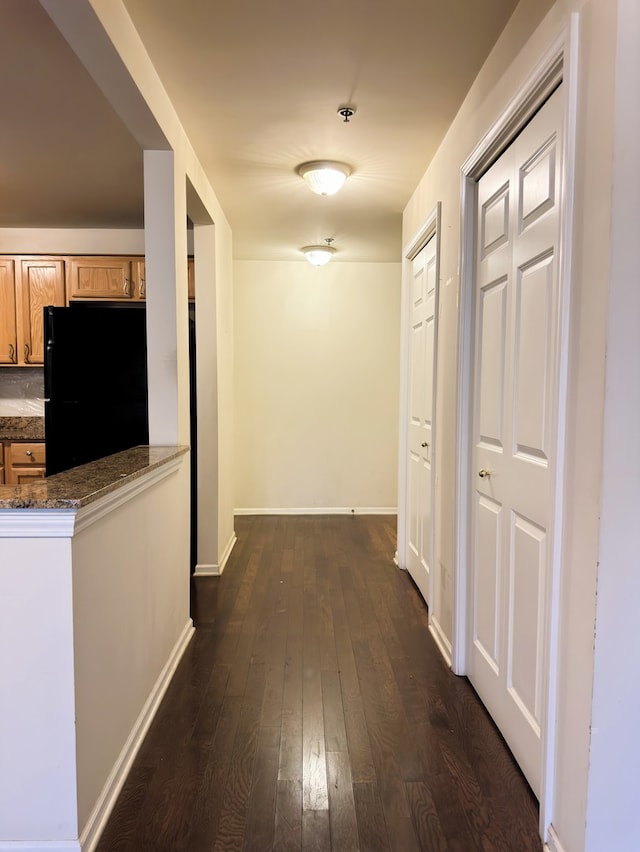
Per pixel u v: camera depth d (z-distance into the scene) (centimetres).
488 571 195
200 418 342
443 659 235
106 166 277
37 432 404
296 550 395
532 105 153
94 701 142
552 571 134
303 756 171
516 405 169
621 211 110
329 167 274
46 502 122
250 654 239
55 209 344
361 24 173
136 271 377
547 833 137
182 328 241
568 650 129
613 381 112
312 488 507
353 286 497
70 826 131
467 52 187
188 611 258
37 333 380
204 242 334
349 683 215
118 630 160
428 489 289
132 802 152
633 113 109
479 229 207
